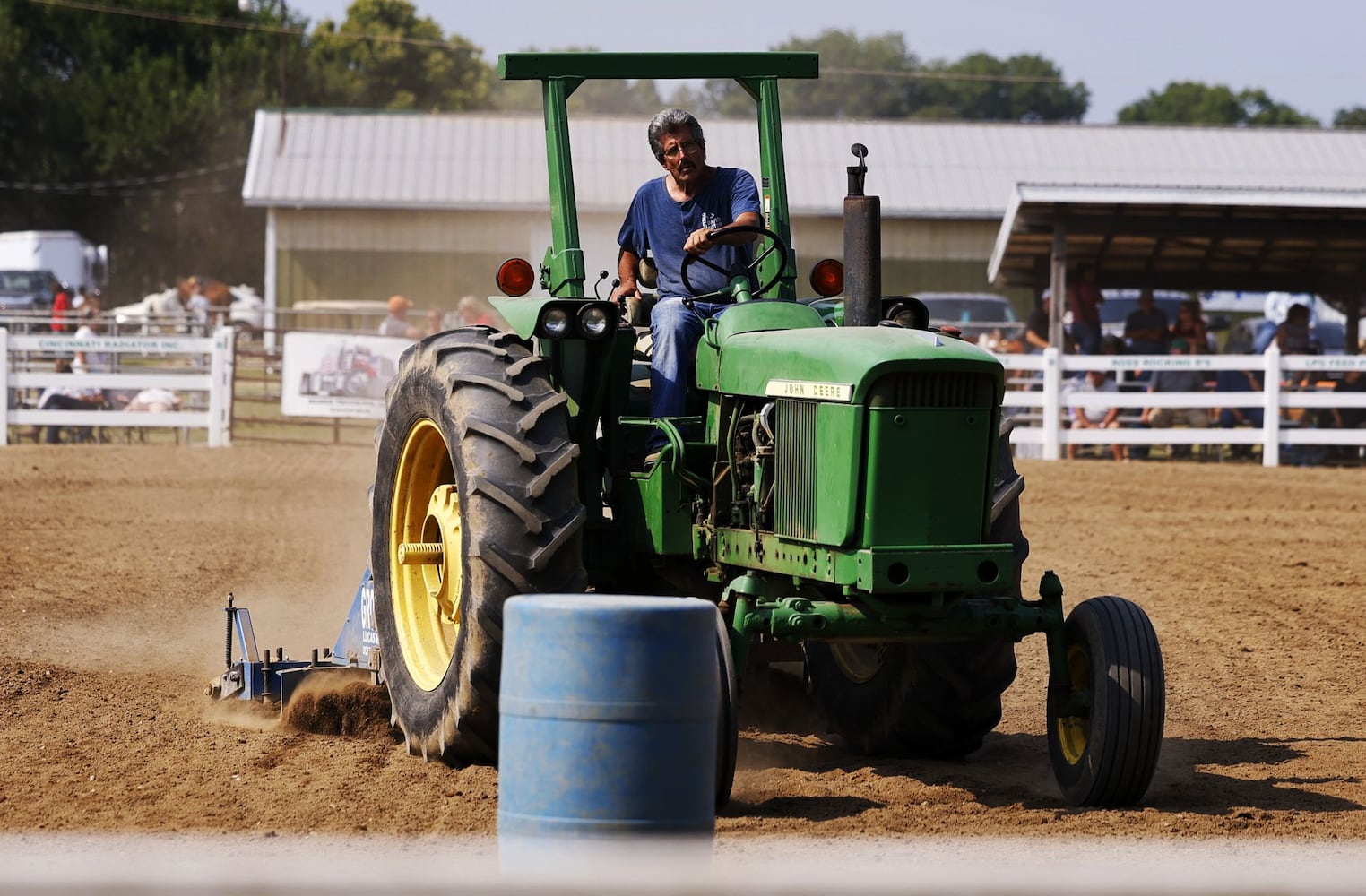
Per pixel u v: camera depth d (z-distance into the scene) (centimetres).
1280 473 6419
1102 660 1897
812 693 2462
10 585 3597
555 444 2008
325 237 12581
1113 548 4500
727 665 1800
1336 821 1903
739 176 2261
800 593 1956
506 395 2044
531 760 1466
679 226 2267
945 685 2134
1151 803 1988
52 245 15200
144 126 19862
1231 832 1838
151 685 2645
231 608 2488
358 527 4716
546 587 1953
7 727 2319
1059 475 6219
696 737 1484
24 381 6700
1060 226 7238
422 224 12606
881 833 1802
